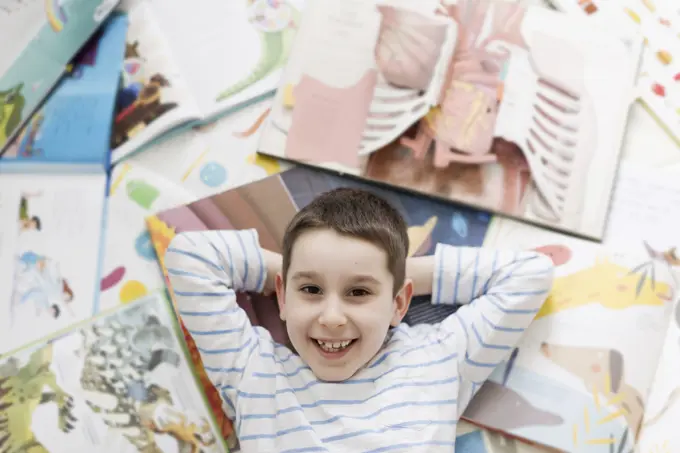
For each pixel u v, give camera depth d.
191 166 1.00
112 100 1.01
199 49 1.06
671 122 1.03
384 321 0.80
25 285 0.92
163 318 0.91
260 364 0.83
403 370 0.82
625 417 0.86
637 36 1.06
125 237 0.96
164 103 1.02
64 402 0.86
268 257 0.89
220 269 0.86
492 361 0.85
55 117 1.00
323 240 0.79
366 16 1.05
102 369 0.88
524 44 1.04
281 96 1.02
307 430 0.79
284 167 1.00
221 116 1.03
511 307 0.84
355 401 0.81
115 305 0.92
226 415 0.87
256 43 1.07
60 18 1.02
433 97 1.00
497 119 1.00
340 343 0.81
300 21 1.07
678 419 0.86
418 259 0.89
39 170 0.98
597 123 1.00
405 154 0.99
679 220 0.97
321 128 1.00
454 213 0.97
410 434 0.78
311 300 0.80
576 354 0.89
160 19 1.08
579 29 1.05
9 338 0.89
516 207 0.96
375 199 0.85
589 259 0.94
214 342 0.83
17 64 1.01
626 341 0.89
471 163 0.98
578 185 0.97
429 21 1.04
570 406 0.86
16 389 0.86
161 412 0.87
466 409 0.87
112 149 1.00
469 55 1.03
